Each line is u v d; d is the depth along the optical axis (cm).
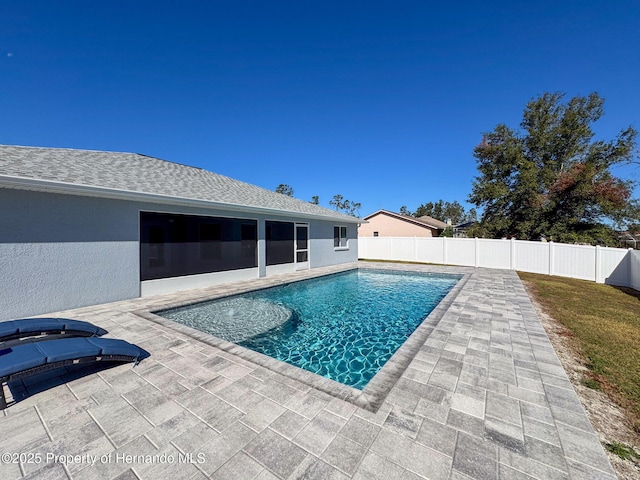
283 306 786
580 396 302
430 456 208
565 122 2103
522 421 253
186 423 246
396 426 242
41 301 569
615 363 383
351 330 621
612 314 640
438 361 373
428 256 1783
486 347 421
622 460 212
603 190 1752
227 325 614
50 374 330
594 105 2031
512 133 2258
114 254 682
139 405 272
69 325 415
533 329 505
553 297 824
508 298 753
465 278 1115
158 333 472
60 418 253
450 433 234
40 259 568
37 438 228
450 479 188
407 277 1288
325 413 259
